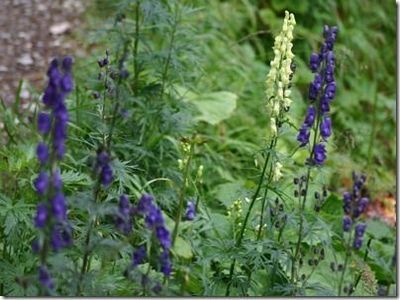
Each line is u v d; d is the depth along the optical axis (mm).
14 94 4227
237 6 4785
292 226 2826
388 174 4188
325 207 3377
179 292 2590
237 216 2961
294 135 3604
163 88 3402
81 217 2811
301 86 4496
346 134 3871
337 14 5152
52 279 2449
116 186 2941
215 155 3631
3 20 5000
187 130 3383
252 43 4719
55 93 2287
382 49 5348
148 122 3318
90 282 2492
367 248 2844
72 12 5117
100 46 4613
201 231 2945
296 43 4789
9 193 3014
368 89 4848
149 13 3316
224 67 4188
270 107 2746
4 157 3025
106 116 2926
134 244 2684
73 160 2965
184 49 3412
